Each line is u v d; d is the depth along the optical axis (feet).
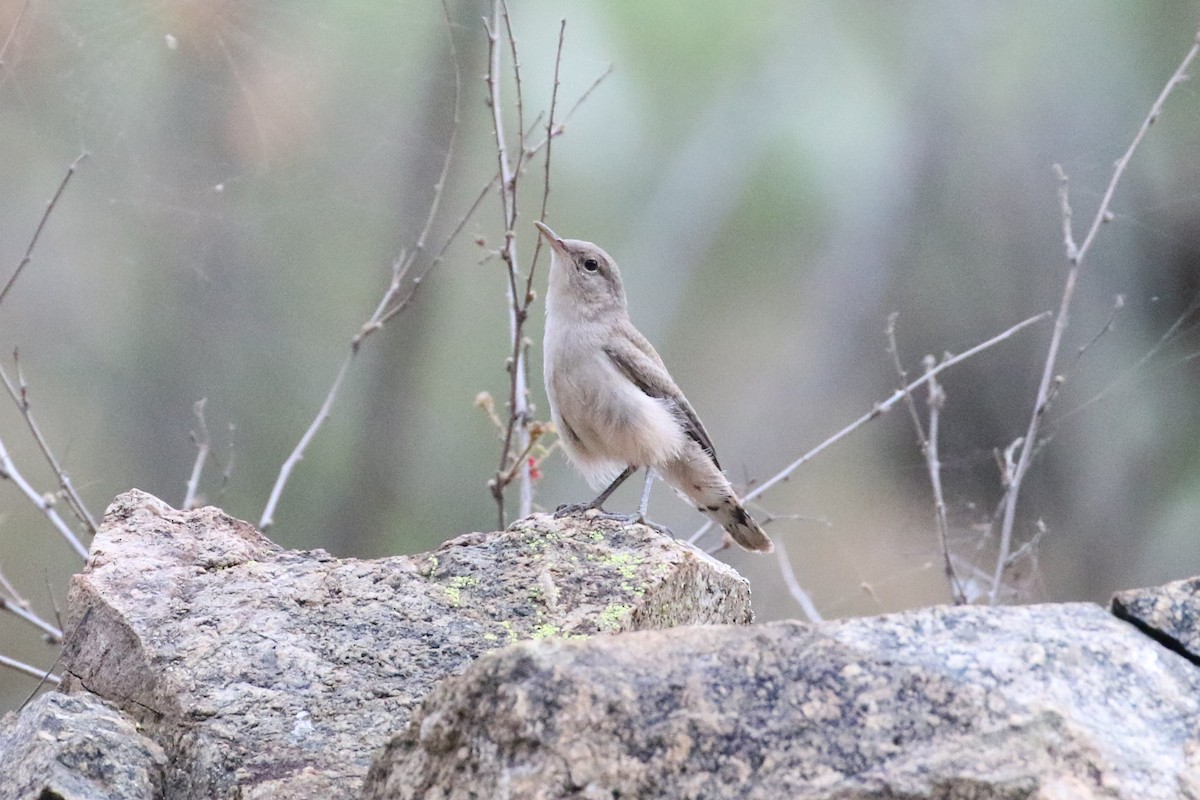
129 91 45.44
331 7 46.57
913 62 54.85
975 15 53.11
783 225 55.67
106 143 45.57
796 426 52.85
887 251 52.95
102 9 44.55
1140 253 46.68
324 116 47.16
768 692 13.11
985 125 52.44
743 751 12.68
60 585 40.27
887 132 55.16
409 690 17.56
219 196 46.65
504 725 12.97
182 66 45.83
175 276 46.19
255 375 46.32
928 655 13.57
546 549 20.30
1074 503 44.52
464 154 47.39
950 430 46.32
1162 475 44.62
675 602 20.22
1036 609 14.52
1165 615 14.46
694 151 55.42
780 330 54.54
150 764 16.49
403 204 47.39
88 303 45.11
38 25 43.80
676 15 54.34
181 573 19.70
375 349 46.68
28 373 43.91
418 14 47.01
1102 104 49.75
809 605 32.58
